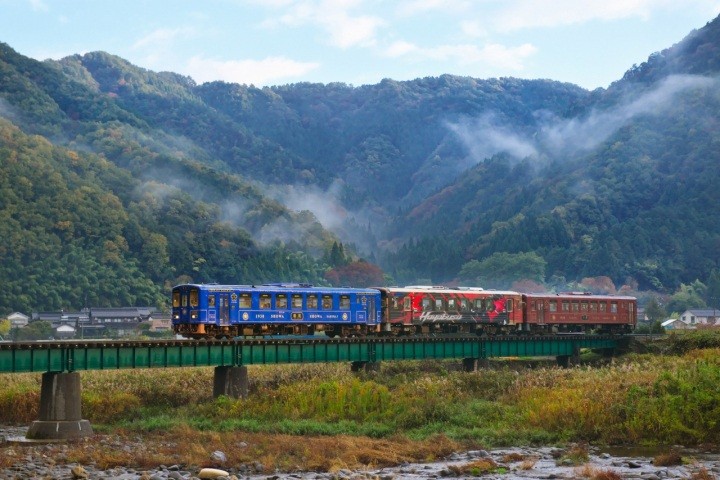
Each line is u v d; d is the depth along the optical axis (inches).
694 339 4872.0
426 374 3939.5
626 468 2053.4
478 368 4217.5
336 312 3737.7
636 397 2714.1
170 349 3105.3
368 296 3868.1
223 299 3393.2
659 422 2524.6
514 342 4394.7
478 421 2844.5
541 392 3056.1
